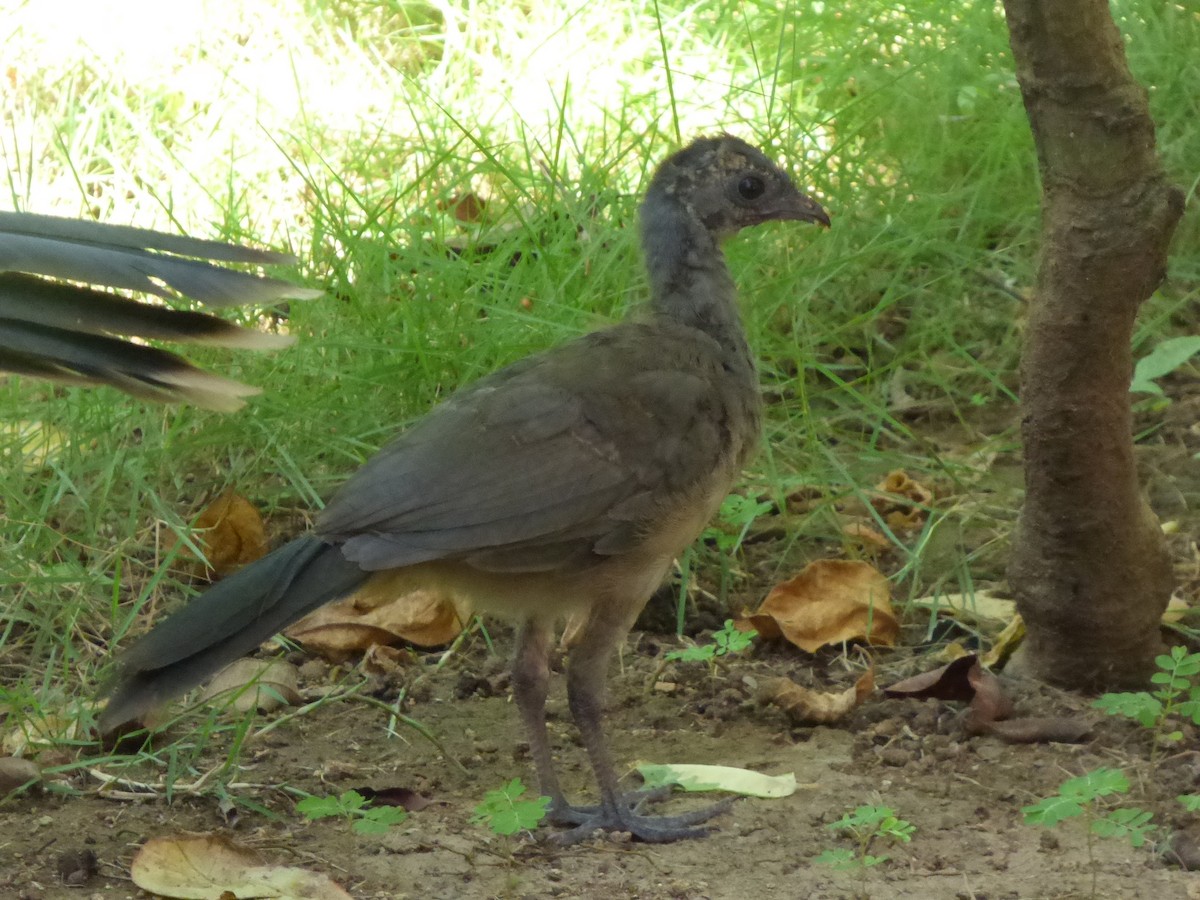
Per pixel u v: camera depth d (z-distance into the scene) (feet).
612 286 28.58
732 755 20.13
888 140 34.19
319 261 28.99
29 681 21.72
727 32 37.78
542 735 18.72
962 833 17.72
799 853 17.40
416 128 34.86
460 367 27.04
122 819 18.22
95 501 25.18
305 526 25.52
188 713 20.13
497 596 18.43
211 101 36.37
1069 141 19.17
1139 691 21.06
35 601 22.88
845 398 29.30
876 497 26.66
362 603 23.13
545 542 17.90
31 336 11.87
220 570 24.59
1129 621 20.77
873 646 22.93
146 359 12.14
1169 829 17.54
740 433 19.66
